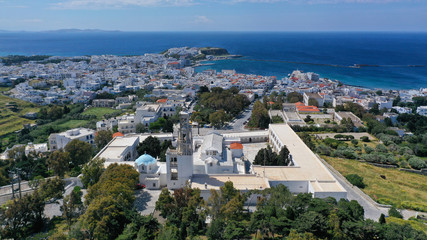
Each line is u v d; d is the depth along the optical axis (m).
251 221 88.56
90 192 105.00
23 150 175.88
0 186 129.88
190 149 120.69
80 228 91.38
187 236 91.50
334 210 91.94
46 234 93.94
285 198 98.31
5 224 95.56
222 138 156.00
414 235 85.38
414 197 131.50
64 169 138.00
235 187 115.88
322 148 184.12
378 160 174.38
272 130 188.00
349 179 142.75
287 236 85.25
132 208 107.62
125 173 117.06
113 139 172.50
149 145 162.62
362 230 84.88
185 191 105.56
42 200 102.12
